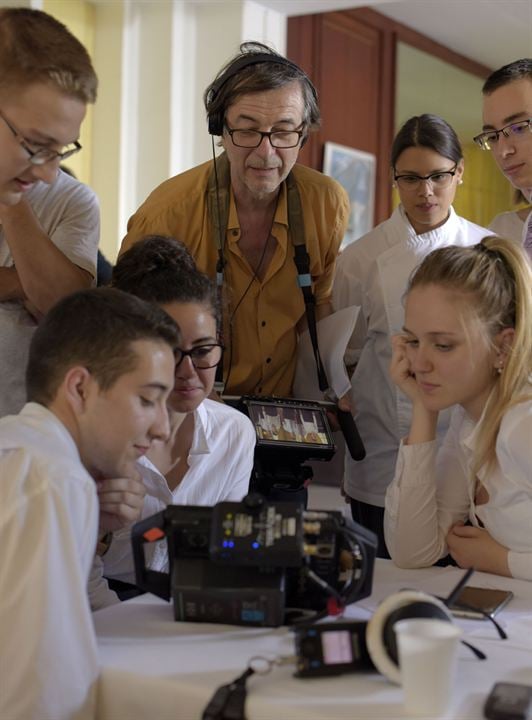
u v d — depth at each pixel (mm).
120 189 4918
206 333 1658
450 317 1630
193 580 1330
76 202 1998
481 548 1699
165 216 2260
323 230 2344
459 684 1153
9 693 1163
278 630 1319
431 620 1100
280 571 1330
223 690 1101
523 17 5887
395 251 2543
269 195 2232
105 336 1296
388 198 6195
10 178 1556
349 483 2641
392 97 6133
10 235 1831
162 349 1335
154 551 1695
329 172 5652
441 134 2484
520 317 1646
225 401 2162
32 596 1162
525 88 2357
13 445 1226
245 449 1854
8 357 1888
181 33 4871
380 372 2551
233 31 4805
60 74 1472
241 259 2270
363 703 1086
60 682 1159
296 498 2115
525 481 1632
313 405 2166
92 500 1232
